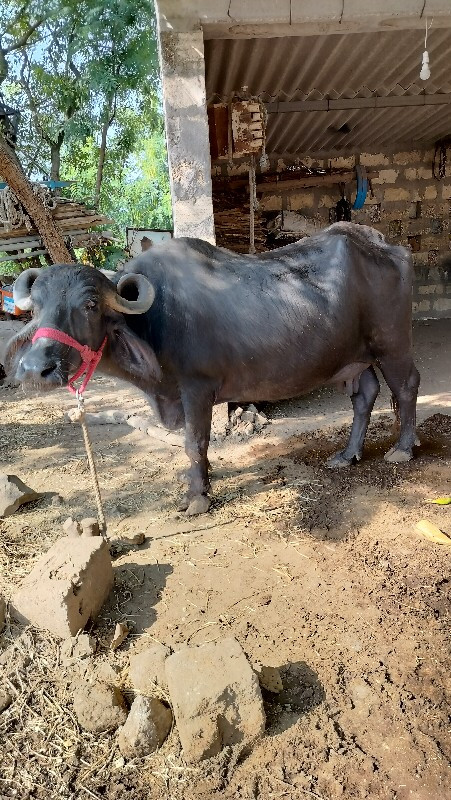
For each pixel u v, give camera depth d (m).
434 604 3.29
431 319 12.12
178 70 5.18
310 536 4.01
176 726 2.52
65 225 10.47
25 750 2.50
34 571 3.20
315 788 2.29
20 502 4.51
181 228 5.48
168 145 5.31
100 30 14.27
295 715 2.60
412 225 11.66
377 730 2.52
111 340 3.79
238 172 10.16
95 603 3.25
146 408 6.75
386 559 3.71
